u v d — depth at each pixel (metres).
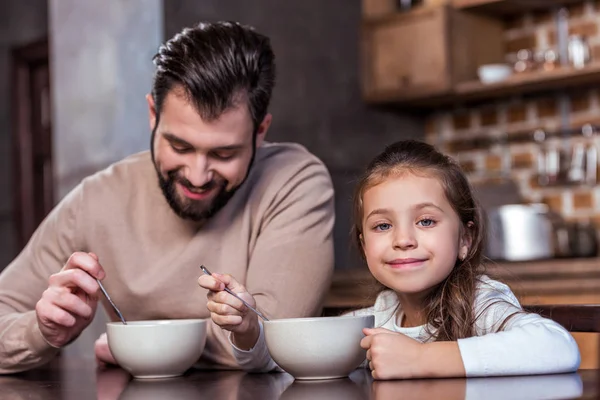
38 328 1.38
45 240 1.61
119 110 3.07
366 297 1.47
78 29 3.21
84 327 1.37
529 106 3.77
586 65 3.32
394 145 1.32
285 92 3.48
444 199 1.24
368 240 1.26
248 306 1.19
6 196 4.97
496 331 1.19
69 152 3.24
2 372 1.43
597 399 0.84
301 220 1.52
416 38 3.72
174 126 1.35
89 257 1.31
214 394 1.05
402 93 3.76
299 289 1.45
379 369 1.06
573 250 3.34
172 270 1.54
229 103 1.33
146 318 1.58
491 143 3.86
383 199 1.24
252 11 3.33
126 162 1.67
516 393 0.90
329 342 1.11
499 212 3.31
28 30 4.85
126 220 1.59
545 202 3.69
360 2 3.92
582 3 3.62
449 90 3.63
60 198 3.29
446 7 3.64
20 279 1.58
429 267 1.22
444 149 4.04
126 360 1.24
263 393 1.04
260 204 1.56
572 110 3.64
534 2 3.63
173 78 1.33
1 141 4.97
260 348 1.25
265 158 1.62
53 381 1.30
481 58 3.78
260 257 1.49
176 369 1.26
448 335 1.24
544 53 3.71
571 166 3.58
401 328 1.29
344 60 3.80
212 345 1.39
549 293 2.98
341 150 3.72
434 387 0.98
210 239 1.55
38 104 4.85
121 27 3.06
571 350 1.07
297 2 3.57
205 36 1.36
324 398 0.95
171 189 1.44
